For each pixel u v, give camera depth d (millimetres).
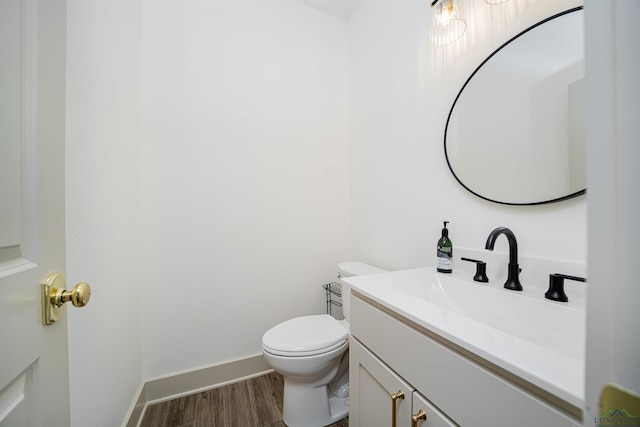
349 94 1887
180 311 1418
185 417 1246
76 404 727
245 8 1589
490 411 467
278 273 1671
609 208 214
